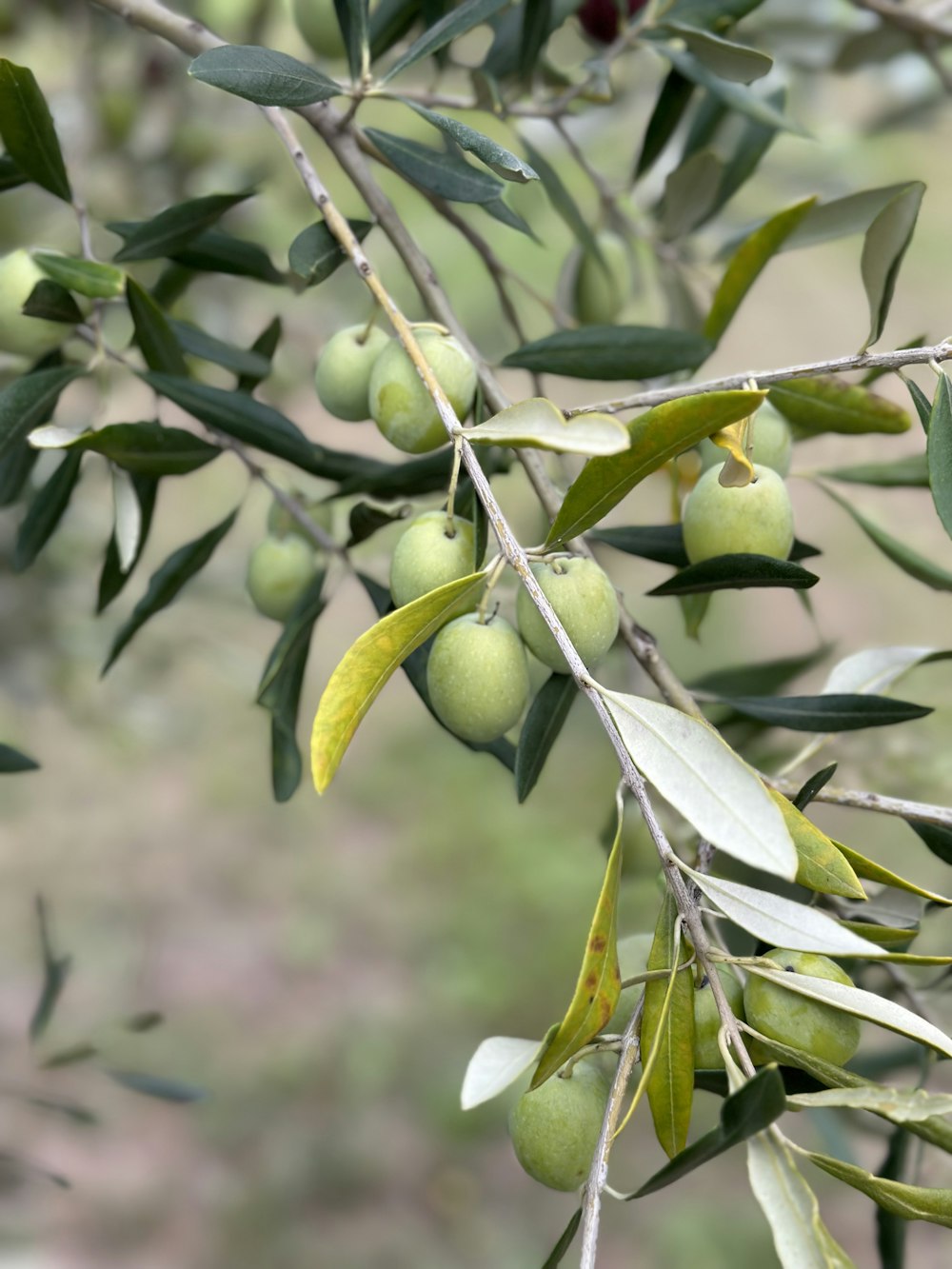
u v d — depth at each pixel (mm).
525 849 2139
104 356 474
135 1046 1729
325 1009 1894
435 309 450
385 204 454
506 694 405
